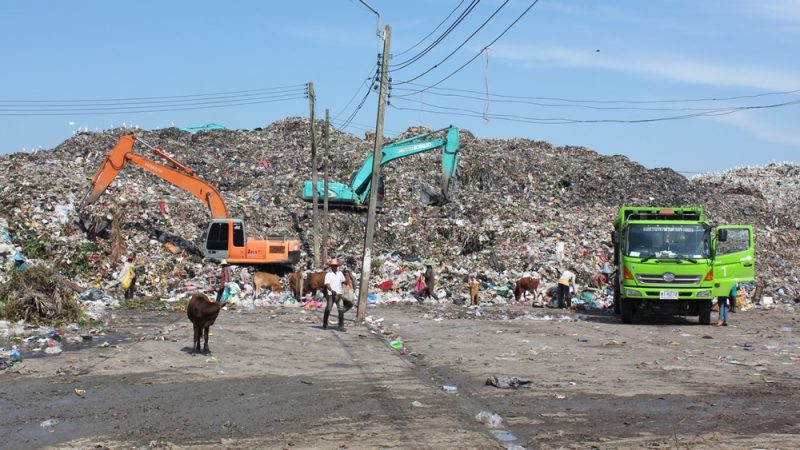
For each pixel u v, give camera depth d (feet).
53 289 69.51
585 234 137.39
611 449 29.01
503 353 56.29
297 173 162.61
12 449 29.81
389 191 152.05
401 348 59.41
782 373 46.85
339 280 70.74
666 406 36.91
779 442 29.84
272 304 96.37
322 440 30.68
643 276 75.56
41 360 51.16
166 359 51.80
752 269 93.50
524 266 122.11
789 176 235.61
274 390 41.60
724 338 65.62
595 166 181.57
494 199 154.81
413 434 31.50
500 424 33.24
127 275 95.50
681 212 80.33
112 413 36.01
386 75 79.77
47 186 124.47
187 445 30.17
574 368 49.08
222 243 110.93
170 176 117.19
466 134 202.80
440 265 122.72
